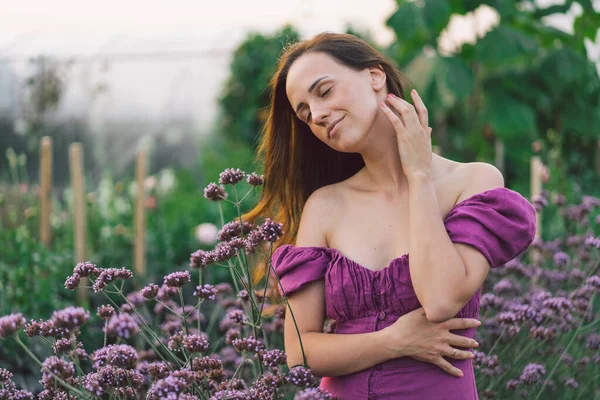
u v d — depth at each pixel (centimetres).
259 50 880
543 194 325
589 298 213
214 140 948
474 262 134
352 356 140
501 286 237
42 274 351
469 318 143
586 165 631
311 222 155
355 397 143
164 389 122
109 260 441
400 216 146
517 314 191
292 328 149
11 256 367
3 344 274
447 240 134
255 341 149
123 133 959
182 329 197
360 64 146
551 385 213
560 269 279
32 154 786
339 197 156
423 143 141
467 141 657
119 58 836
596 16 611
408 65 588
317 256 149
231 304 231
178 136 980
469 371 146
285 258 152
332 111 143
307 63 145
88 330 294
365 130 144
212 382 160
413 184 138
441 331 137
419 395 139
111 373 139
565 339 234
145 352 206
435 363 138
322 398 124
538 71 600
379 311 142
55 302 327
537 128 630
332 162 173
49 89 748
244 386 163
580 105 609
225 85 911
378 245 146
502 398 208
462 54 628
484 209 137
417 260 133
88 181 586
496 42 567
